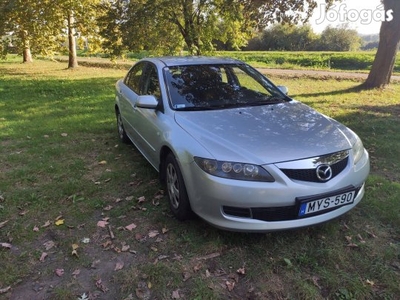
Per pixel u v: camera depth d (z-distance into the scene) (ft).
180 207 10.24
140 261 9.03
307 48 130.93
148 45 41.24
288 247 9.37
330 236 9.82
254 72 14.35
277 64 73.10
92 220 11.05
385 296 7.76
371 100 29.17
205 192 8.98
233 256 9.08
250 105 12.03
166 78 12.77
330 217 9.14
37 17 46.32
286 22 36.70
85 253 9.41
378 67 34.68
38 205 12.00
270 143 9.26
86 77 49.42
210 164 8.89
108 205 11.94
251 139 9.44
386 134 19.20
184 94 12.19
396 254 9.05
